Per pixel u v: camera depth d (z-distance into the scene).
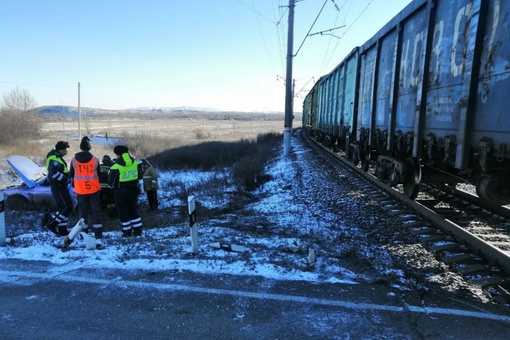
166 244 6.03
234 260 5.00
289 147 22.91
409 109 7.45
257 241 6.21
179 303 3.83
